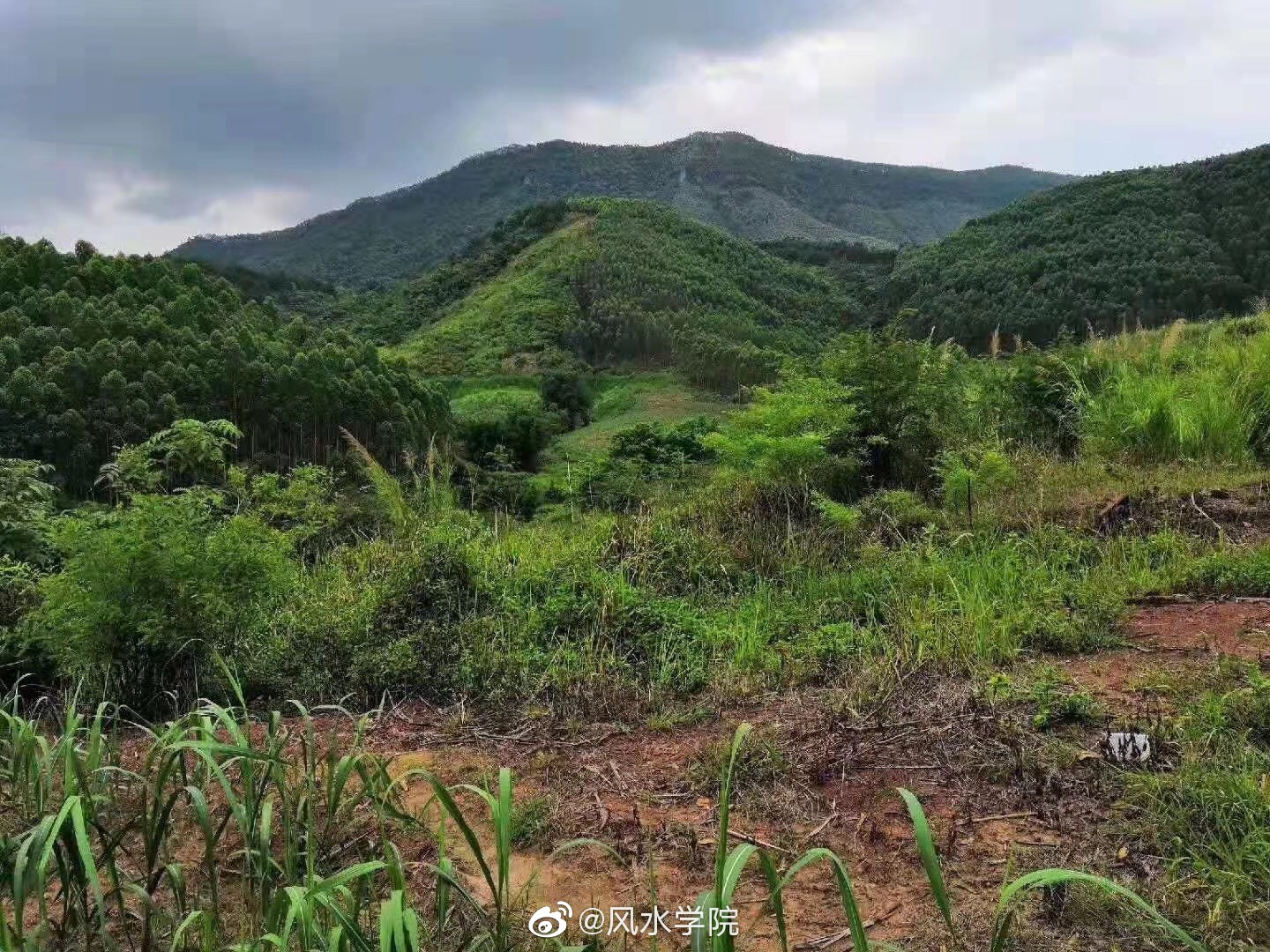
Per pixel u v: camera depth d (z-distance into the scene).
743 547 5.45
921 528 5.60
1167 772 2.65
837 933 2.16
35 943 1.85
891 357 6.75
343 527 6.34
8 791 2.94
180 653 3.82
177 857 2.62
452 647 4.05
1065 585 4.41
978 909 2.19
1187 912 2.10
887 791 2.82
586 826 2.75
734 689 3.68
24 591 4.30
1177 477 6.07
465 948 2.01
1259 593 4.23
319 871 2.46
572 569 4.95
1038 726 3.03
